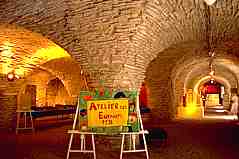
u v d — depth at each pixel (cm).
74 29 703
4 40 955
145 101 1656
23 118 1120
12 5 714
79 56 731
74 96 1569
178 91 1769
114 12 636
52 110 1262
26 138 863
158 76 1417
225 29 793
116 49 681
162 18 679
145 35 691
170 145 736
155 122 1346
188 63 1510
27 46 1012
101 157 600
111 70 695
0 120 1042
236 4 631
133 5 608
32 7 698
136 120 554
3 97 1045
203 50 1197
